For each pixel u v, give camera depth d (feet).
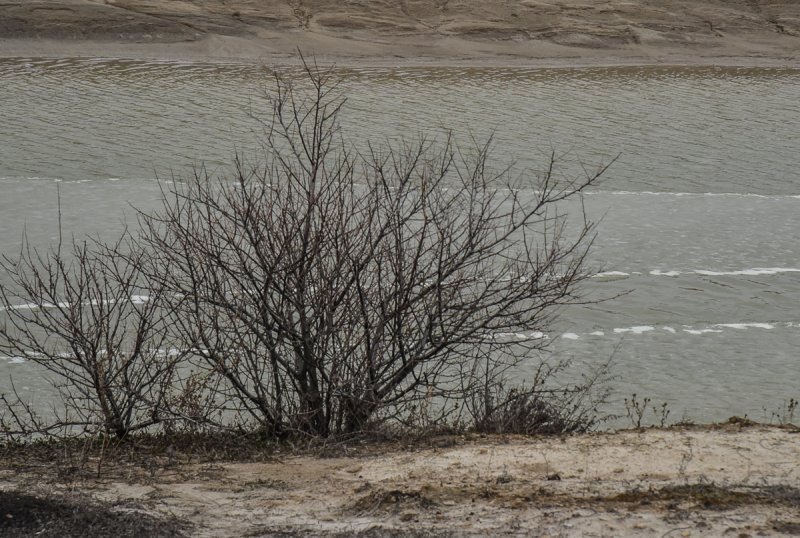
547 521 34.09
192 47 294.46
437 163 163.22
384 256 54.65
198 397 54.34
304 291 51.70
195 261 61.57
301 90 235.81
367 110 217.97
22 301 98.58
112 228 129.49
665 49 331.98
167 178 157.17
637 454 41.96
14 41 283.38
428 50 310.65
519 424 53.16
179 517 36.22
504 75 281.33
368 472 42.22
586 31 330.95
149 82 244.22
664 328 101.55
